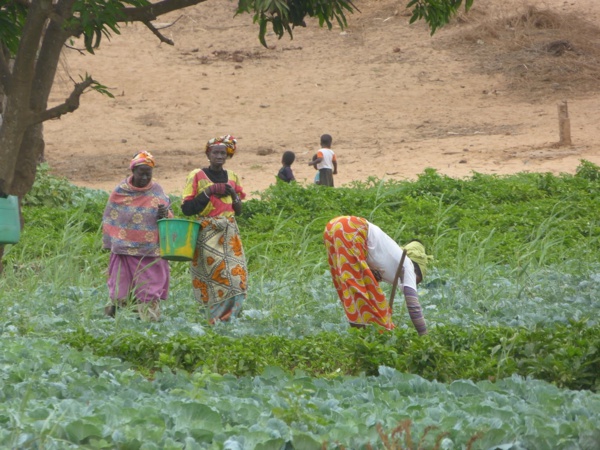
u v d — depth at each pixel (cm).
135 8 2609
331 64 12200
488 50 12219
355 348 2452
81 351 2536
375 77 11744
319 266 4122
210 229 3128
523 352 2444
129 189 3225
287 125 10319
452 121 10125
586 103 10494
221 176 3169
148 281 3206
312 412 1903
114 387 2120
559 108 8606
